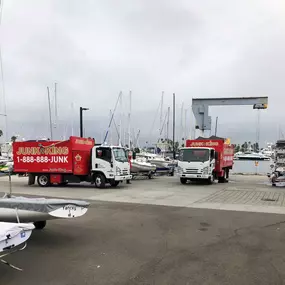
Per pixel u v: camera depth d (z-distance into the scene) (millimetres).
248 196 14875
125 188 18703
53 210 6836
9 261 5773
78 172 18984
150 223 8930
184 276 5066
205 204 12367
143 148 55250
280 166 21562
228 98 28641
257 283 4793
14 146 20453
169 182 23031
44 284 4762
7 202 7121
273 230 8094
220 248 6562
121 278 4996
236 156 70562
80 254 6184
